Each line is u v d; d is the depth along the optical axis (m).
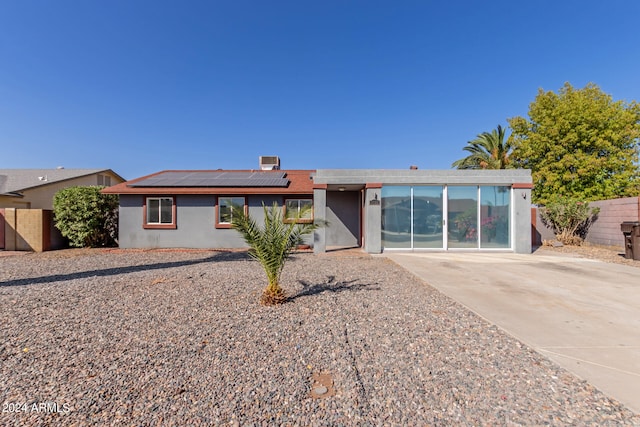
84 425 2.46
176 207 14.73
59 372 3.28
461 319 4.96
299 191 14.29
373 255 12.23
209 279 7.68
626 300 6.05
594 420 2.56
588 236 15.59
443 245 13.09
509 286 7.15
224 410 2.66
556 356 3.71
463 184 12.91
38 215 13.68
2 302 5.69
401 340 4.14
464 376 3.25
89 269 9.16
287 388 3.00
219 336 4.24
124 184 15.55
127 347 3.88
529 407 2.74
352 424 2.51
